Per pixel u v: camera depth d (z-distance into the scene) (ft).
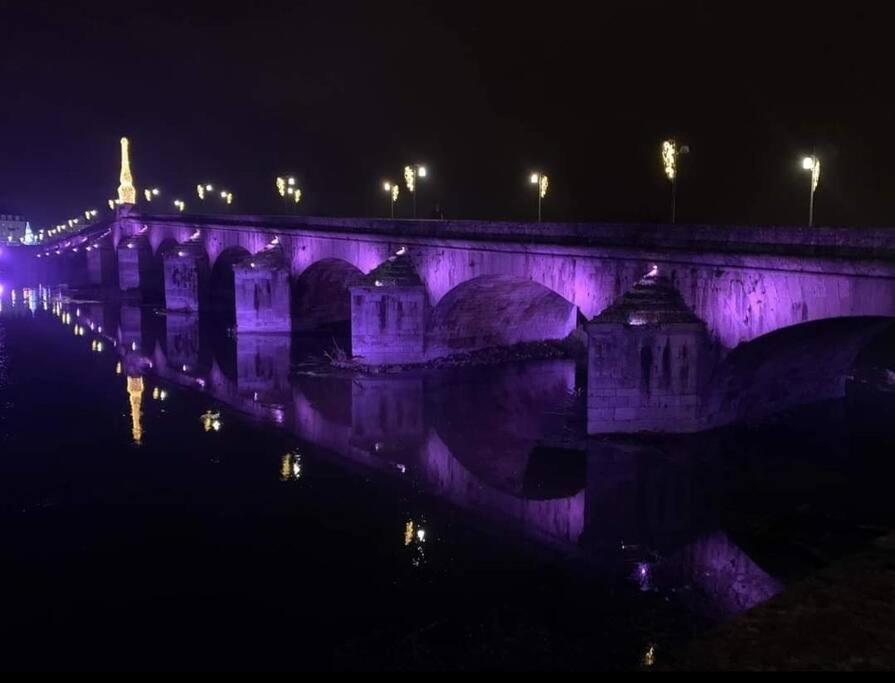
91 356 181.37
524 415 122.11
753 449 96.22
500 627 54.44
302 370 160.86
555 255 122.62
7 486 87.97
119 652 52.26
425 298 158.20
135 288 341.82
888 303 76.54
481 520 77.00
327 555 68.28
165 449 103.09
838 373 117.39
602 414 99.60
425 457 99.66
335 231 187.32
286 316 215.31
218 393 139.64
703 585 61.31
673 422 99.14
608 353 98.63
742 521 75.00
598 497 82.69
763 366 102.89
